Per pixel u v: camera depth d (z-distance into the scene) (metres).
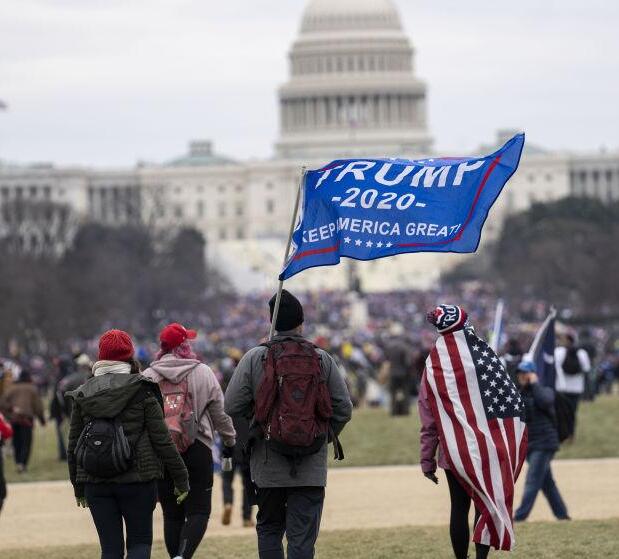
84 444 55.09
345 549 69.31
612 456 111.31
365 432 134.38
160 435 55.72
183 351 63.72
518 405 59.31
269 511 56.31
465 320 59.72
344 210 57.78
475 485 58.56
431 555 66.44
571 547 67.38
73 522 88.62
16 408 113.19
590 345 167.00
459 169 57.72
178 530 63.94
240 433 56.94
